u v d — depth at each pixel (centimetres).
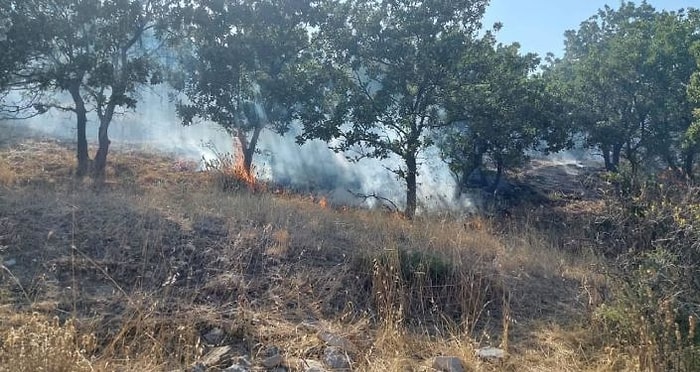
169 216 695
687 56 1942
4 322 434
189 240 627
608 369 460
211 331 472
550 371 461
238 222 711
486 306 591
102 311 476
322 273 600
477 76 1667
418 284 591
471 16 1645
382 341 483
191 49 1744
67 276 525
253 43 1700
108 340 441
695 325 482
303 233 704
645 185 721
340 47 1677
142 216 676
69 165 1617
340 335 486
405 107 1652
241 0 1689
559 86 2133
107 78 1489
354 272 608
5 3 1436
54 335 380
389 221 848
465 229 848
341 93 1684
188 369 414
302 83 1684
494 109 1664
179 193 903
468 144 1817
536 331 543
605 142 2097
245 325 480
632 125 2077
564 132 1962
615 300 561
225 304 517
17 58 1412
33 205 684
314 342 474
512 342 519
